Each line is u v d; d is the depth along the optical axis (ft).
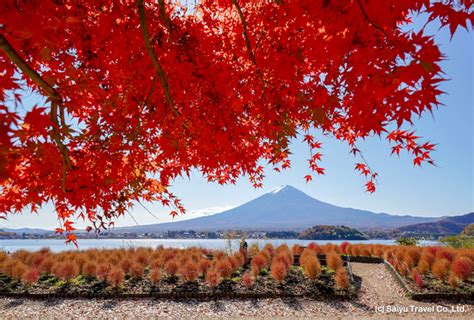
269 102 12.55
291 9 9.00
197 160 14.88
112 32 10.85
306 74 11.29
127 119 11.97
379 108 7.22
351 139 16.49
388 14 6.28
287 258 38.78
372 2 6.16
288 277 34.40
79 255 42.98
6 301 29.89
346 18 6.46
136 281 34.32
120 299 30.14
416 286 30.81
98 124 11.62
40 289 32.37
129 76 11.70
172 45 12.26
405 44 6.31
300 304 28.17
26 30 4.87
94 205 11.98
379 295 30.35
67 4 9.48
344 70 7.14
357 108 7.50
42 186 9.84
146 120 12.89
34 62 8.73
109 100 11.31
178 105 12.97
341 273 31.50
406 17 8.58
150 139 13.83
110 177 11.78
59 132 7.25
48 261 38.50
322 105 9.96
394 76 6.14
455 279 29.35
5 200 10.18
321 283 32.32
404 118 7.13
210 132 13.06
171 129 13.20
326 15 6.77
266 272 36.70
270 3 11.64
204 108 13.01
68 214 13.85
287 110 12.23
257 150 16.89
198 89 12.71
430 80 6.36
